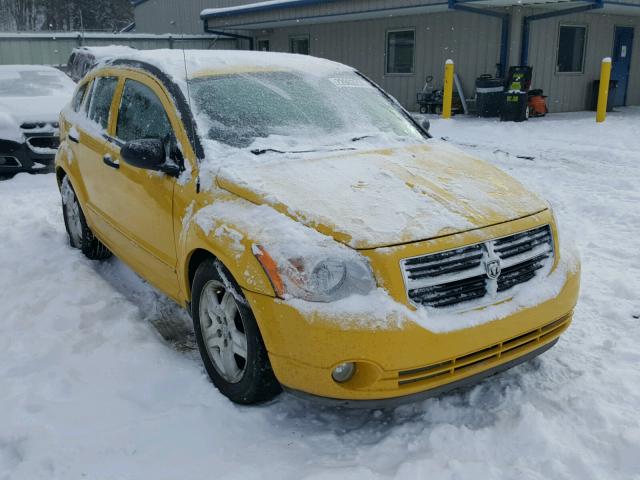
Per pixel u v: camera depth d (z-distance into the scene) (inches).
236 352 119.6
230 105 150.8
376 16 708.0
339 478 98.0
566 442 107.9
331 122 158.1
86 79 210.7
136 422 114.3
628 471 100.3
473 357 108.8
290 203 115.6
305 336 103.3
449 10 645.3
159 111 153.4
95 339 147.5
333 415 119.4
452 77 597.6
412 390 105.2
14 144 349.4
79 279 185.2
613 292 176.4
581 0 543.2
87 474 100.5
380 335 101.3
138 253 162.9
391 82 740.0
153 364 135.9
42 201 299.4
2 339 149.3
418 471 99.7
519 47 606.5
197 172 133.6
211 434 111.7
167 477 99.9
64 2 1931.6
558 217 258.7
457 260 109.8
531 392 124.2
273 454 106.7
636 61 735.1
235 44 992.2
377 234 108.0
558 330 122.7
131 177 156.3
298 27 853.8
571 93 670.5
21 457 106.0
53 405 119.6
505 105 577.0
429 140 164.7
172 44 954.7
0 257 209.0
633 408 117.9
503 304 112.3
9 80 415.2
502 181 135.1
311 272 104.3
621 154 402.3
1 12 1913.1
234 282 116.0
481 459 104.0
